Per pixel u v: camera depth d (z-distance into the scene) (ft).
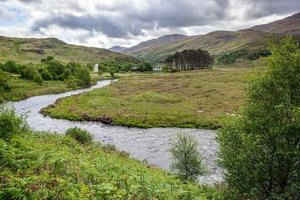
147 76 524.52
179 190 59.21
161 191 50.88
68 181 41.04
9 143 60.95
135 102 259.80
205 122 194.90
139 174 67.15
